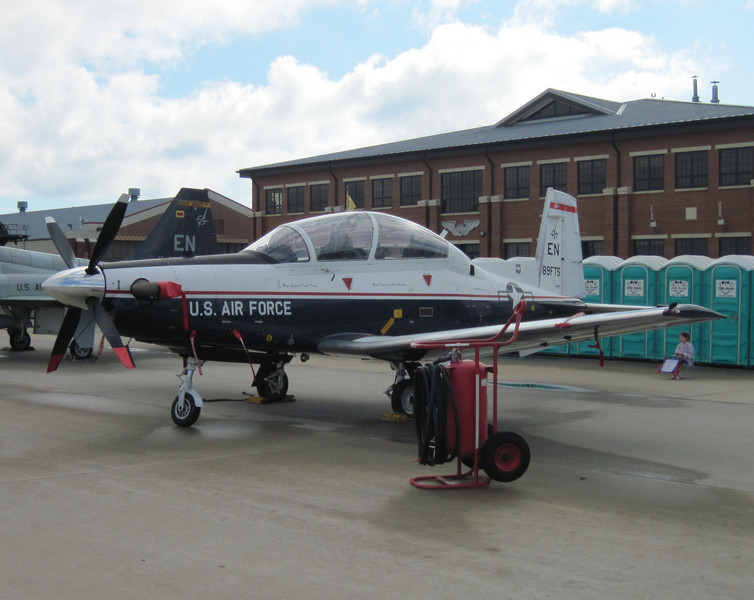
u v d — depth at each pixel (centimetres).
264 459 660
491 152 2916
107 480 573
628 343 1606
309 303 844
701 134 2486
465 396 568
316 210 3444
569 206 1210
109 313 782
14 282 1581
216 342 818
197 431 793
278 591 362
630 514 505
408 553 418
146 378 1285
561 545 437
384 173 3212
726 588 374
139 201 5181
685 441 766
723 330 1477
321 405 995
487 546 433
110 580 372
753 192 2380
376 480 588
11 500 512
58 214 5338
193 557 406
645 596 362
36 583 366
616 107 3078
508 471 573
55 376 1303
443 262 950
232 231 4494
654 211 2588
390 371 1430
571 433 809
